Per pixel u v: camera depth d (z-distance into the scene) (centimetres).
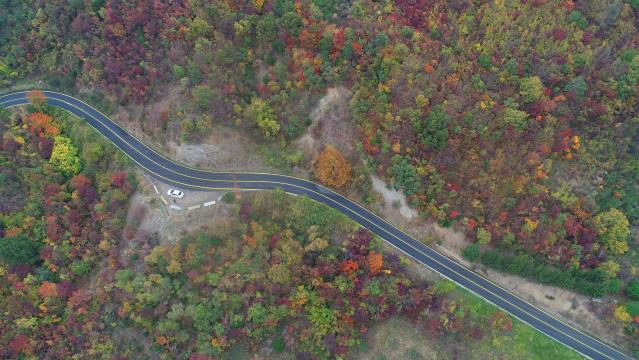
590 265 10256
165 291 10444
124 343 10600
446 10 11325
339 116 11594
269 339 10631
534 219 10325
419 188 10931
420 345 10506
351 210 11556
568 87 10506
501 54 10894
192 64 11525
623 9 11006
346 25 11312
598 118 10575
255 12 11656
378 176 11394
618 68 10500
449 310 10412
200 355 10256
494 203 10525
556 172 10625
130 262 10875
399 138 10850
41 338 10875
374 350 10606
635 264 10194
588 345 10225
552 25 10944
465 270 10962
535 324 10456
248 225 11250
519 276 10781
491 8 11156
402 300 10450
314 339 10500
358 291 10481
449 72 10875
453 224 11031
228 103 11694
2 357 10594
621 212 10244
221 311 10488
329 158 11138
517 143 10556
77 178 11569
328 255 10712
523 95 10506
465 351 10362
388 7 11300
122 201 11556
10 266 11019
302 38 11156
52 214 11450
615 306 10156
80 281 11269
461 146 10688
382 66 10881
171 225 11325
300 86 11538
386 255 11019
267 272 10600
